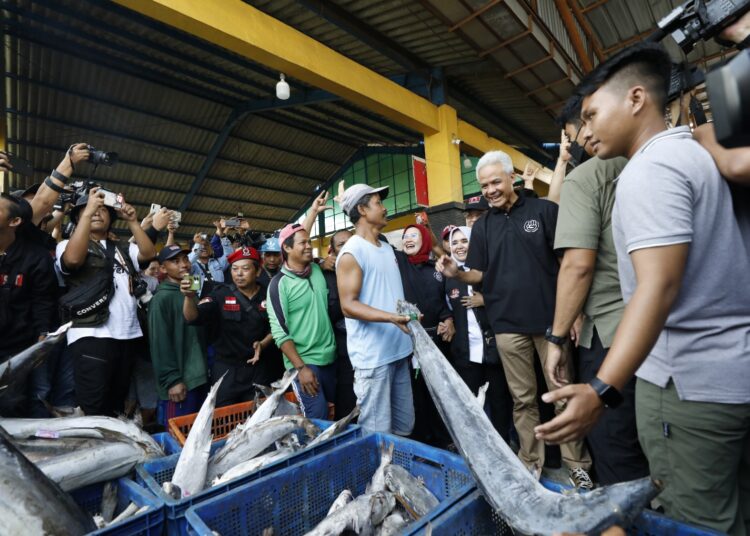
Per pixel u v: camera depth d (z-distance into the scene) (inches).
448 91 323.9
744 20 44.8
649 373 41.3
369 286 78.1
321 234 618.8
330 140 497.0
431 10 230.7
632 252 34.8
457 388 50.9
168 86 340.2
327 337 98.0
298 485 54.9
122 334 97.7
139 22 267.9
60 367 101.6
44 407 90.9
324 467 57.9
